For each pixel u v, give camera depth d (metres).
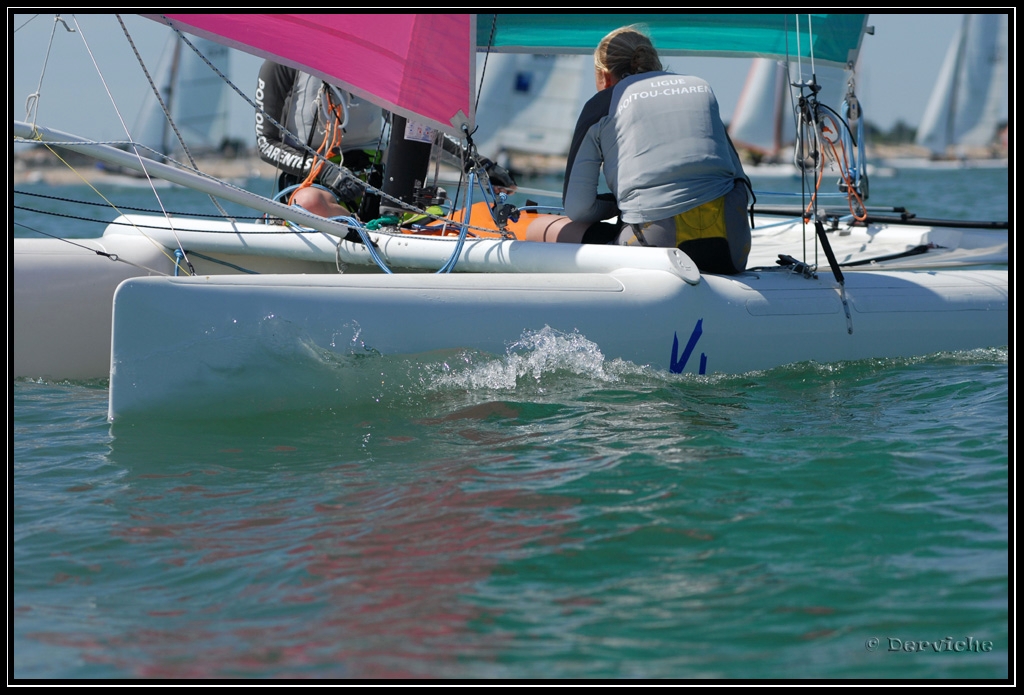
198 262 14.69
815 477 8.20
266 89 17.14
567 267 12.05
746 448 8.98
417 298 10.52
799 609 6.08
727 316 11.70
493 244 12.49
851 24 17.92
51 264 13.62
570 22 16.88
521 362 10.79
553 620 6.05
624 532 7.23
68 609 6.34
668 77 12.52
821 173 16.95
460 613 6.16
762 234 21.16
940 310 12.98
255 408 10.04
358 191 16.06
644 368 11.34
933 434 9.32
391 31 12.43
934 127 112.50
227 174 77.88
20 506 8.10
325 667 5.59
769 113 94.69
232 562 6.96
